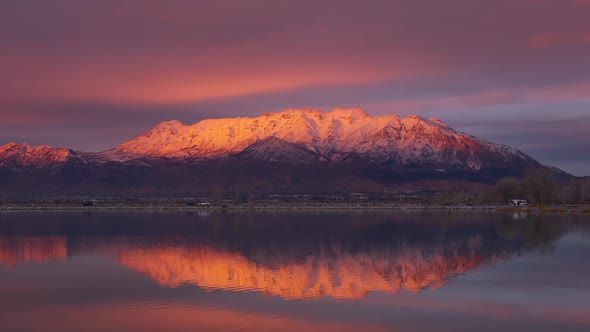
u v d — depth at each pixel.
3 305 42.66
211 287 48.88
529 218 143.12
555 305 40.84
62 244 85.56
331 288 48.00
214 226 126.38
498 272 54.78
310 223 135.25
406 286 48.34
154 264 62.91
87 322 37.88
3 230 116.56
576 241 82.31
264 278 53.12
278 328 35.88
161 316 39.03
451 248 75.56
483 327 35.75
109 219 164.38
